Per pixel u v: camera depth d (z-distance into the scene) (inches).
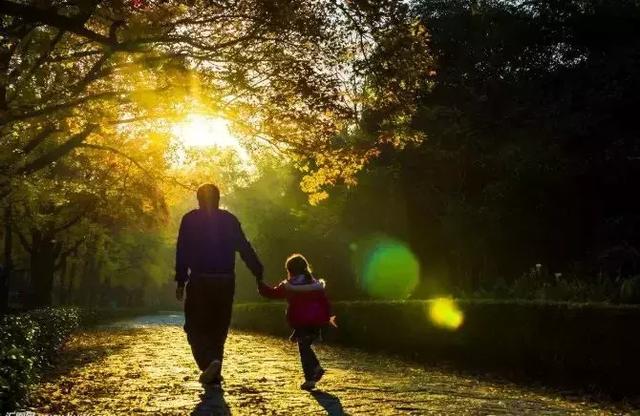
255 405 263.3
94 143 749.9
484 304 473.4
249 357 522.3
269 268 1675.7
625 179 1082.7
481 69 1270.9
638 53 1143.0
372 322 655.1
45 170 820.6
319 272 1440.7
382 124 479.8
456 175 1194.6
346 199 1258.6
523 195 1090.7
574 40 1267.2
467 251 1138.7
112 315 2214.6
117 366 432.8
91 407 256.1
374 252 1295.5
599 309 377.4
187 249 295.6
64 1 341.1
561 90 1210.0
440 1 1305.4
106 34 450.6
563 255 1114.7
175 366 428.5
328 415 244.8
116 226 1459.2
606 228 1051.3
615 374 361.7
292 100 469.7
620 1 1231.5
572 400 335.0
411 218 1256.8
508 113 1206.9
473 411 264.8
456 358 500.7
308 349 321.1
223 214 302.2
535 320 423.5
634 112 1136.8
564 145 1141.7
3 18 466.0
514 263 1135.6
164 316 2554.1
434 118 1132.5
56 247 1373.0
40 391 301.9
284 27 389.1
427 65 416.5
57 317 700.0
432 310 540.1
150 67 403.5
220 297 295.0
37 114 460.4
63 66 517.7
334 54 425.1
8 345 275.4
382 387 338.0
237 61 437.1
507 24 1267.2
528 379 412.2
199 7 381.1
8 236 1133.1
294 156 523.5
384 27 390.6
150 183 823.1
